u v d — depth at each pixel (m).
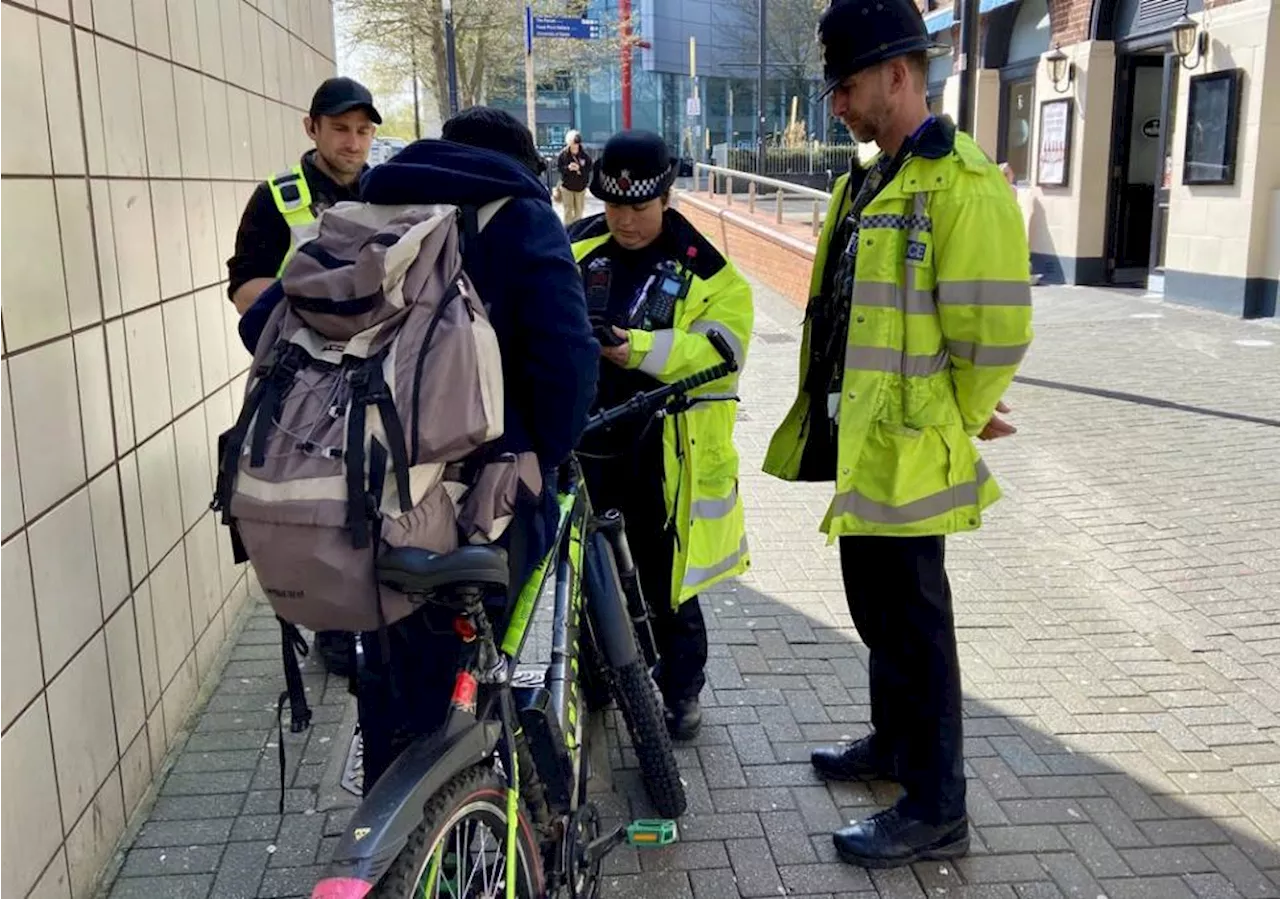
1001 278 2.67
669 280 3.37
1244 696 3.92
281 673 4.16
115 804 3.15
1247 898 2.90
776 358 10.54
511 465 2.18
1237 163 11.07
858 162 3.09
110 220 3.33
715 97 55.78
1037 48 15.08
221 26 4.79
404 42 29.81
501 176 2.29
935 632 2.96
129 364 3.43
